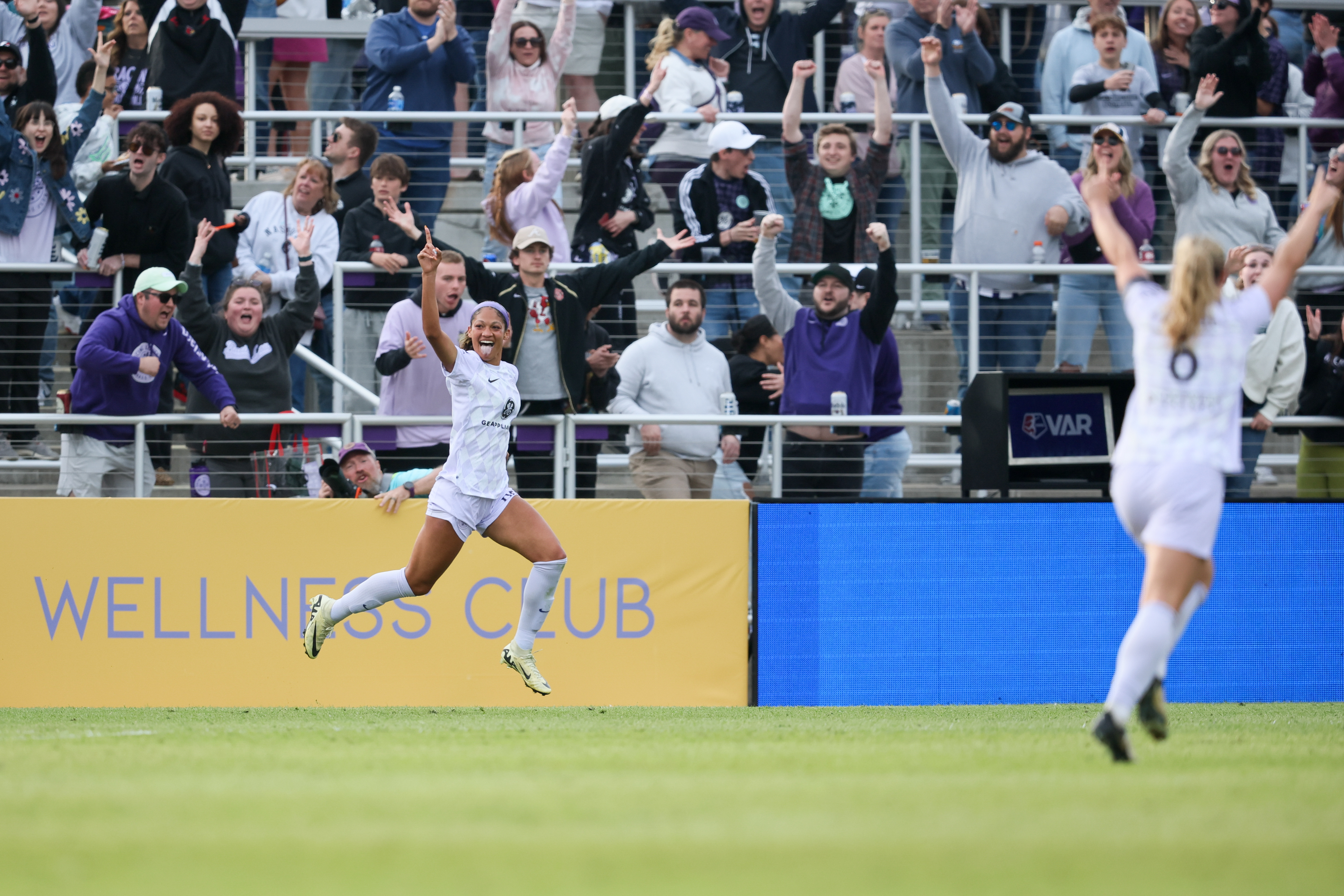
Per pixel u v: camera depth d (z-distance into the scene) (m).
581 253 37.56
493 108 42.41
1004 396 29.91
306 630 24.83
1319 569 31.30
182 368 32.47
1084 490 33.62
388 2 44.22
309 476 32.50
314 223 34.78
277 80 43.62
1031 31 45.00
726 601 30.97
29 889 9.59
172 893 9.45
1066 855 10.67
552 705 30.52
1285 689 31.19
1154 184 41.91
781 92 42.69
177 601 30.47
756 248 35.47
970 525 30.88
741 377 35.25
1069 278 36.81
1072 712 28.44
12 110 39.75
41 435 33.88
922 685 30.81
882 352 34.56
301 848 11.09
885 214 40.81
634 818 12.44
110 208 34.72
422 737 20.83
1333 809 12.91
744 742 20.03
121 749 18.75
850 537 30.92
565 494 32.53
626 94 44.47
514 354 32.25
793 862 10.45
